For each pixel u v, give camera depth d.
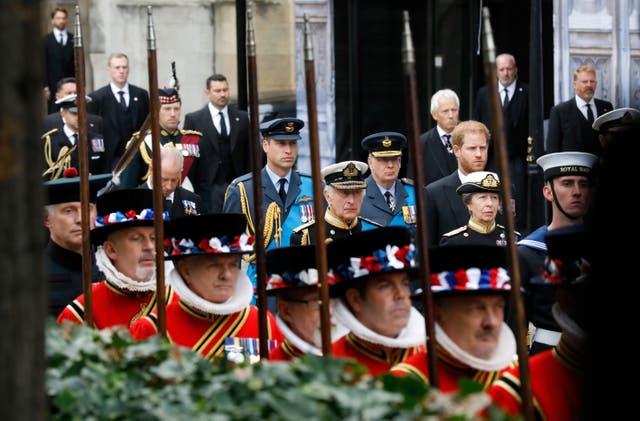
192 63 51.34
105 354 19.55
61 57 51.38
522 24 56.00
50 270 31.58
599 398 19.06
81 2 51.41
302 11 52.53
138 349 19.50
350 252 23.64
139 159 35.78
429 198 37.28
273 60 51.97
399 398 16.41
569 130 46.81
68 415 17.55
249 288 27.62
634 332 18.91
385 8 57.19
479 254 22.11
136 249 29.50
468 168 37.03
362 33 56.97
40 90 14.16
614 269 19.17
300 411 16.20
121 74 49.69
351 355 24.45
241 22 51.31
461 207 37.12
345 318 23.69
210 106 48.47
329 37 53.69
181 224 27.11
